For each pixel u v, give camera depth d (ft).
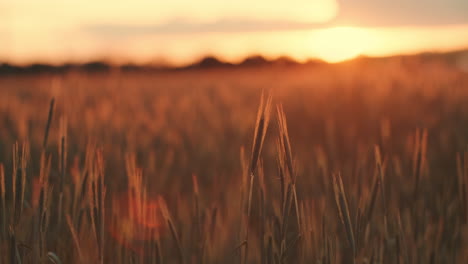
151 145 7.82
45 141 3.68
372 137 8.56
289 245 3.52
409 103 10.94
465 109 10.39
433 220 5.19
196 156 8.12
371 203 3.84
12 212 3.46
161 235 4.58
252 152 3.39
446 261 4.45
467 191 4.26
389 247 4.11
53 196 4.56
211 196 5.97
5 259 3.66
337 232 4.41
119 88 12.91
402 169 5.85
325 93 12.41
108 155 5.87
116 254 4.21
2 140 7.36
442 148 7.98
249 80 22.68
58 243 3.98
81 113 8.10
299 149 8.43
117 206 4.43
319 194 4.94
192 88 18.25
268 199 4.99
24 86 19.39
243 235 3.70
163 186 5.95
